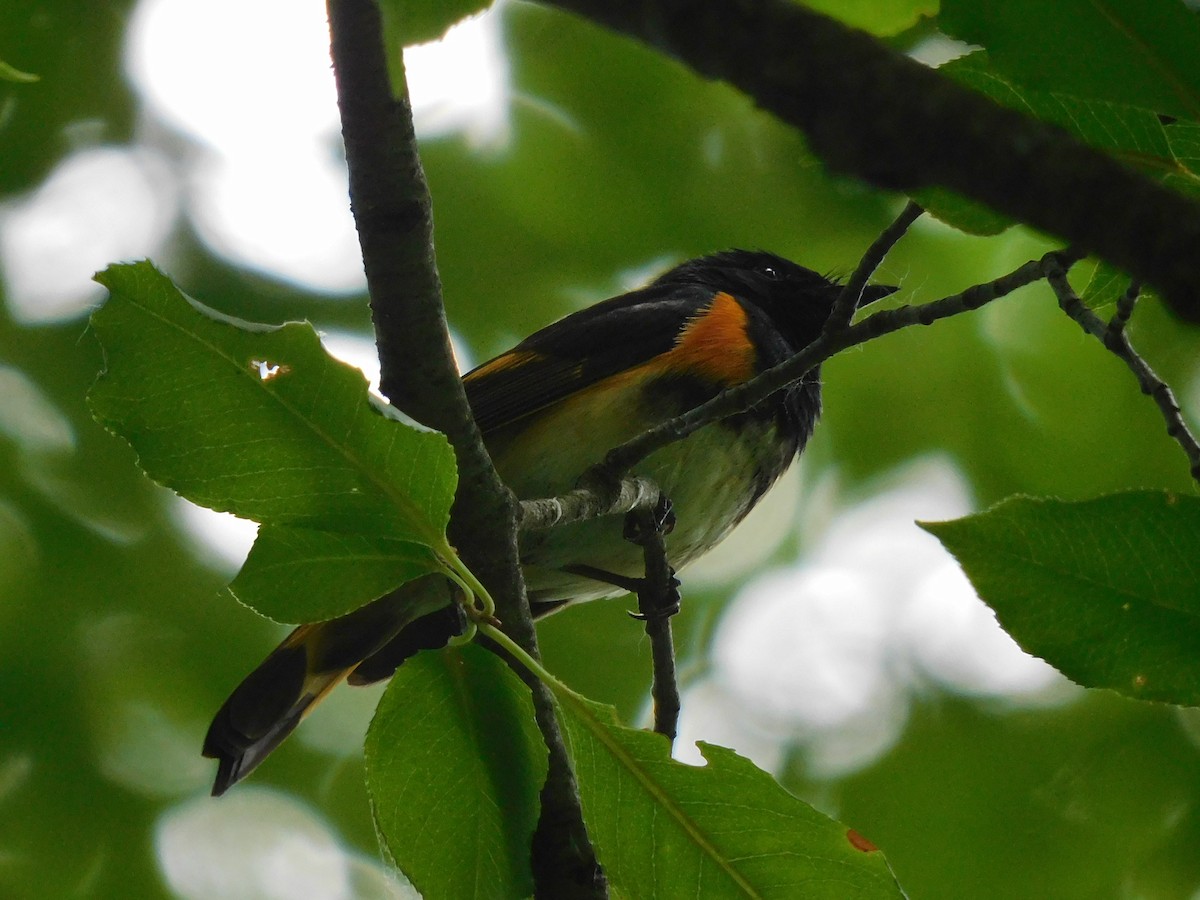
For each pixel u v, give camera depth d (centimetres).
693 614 1064
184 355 358
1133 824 932
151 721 960
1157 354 1009
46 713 942
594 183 1016
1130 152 328
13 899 923
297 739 1028
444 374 476
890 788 999
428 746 389
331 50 447
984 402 1027
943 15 275
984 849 969
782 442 779
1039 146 195
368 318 1024
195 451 368
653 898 390
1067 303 402
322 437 367
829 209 1005
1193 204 191
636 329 767
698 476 745
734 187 1016
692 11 204
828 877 384
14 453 970
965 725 1017
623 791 388
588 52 1001
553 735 447
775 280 891
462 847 392
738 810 383
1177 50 263
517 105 1012
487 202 1017
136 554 973
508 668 388
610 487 529
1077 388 1015
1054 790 959
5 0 997
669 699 604
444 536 379
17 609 949
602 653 1032
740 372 760
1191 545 325
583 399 752
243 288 1023
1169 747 938
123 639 962
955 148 198
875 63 200
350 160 461
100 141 1038
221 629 972
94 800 941
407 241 465
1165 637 330
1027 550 333
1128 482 1001
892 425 1039
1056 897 941
